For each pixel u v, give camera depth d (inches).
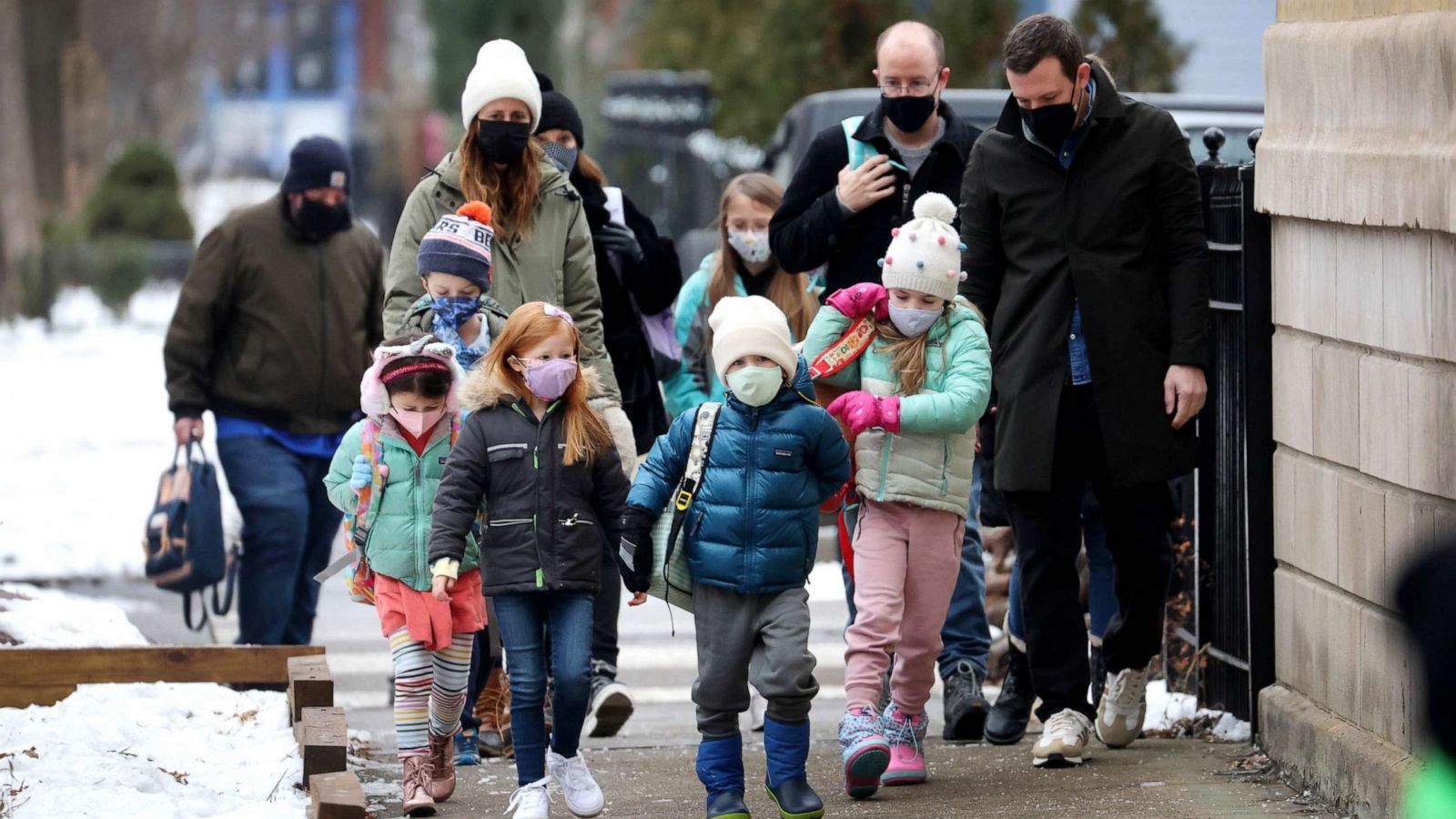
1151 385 855.7
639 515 746.8
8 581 1565.0
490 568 761.6
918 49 935.0
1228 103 1765.5
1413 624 327.6
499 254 933.8
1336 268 792.3
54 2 5585.6
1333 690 796.0
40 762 809.5
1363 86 762.2
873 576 807.1
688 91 3383.4
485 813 804.0
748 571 738.2
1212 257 993.5
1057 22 845.2
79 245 5068.9
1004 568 1210.0
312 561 1223.5
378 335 1239.5
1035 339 860.0
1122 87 2409.0
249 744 887.7
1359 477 768.3
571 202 960.3
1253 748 885.8
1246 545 940.6
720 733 749.9
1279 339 869.8
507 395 765.3
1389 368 730.8
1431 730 326.0
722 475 740.0
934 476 804.6
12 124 4776.1
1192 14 2667.3
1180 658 1064.8
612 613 1035.9
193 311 1172.5
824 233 952.3
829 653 1354.6
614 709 1023.0
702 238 2082.9
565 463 762.8
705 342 1180.5
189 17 7785.4
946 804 788.0
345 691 1327.5
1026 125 864.9
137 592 1579.7
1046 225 862.5
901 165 959.0
